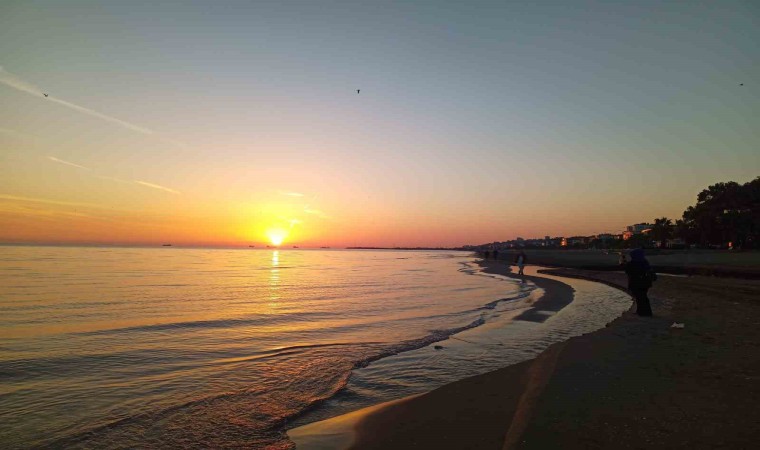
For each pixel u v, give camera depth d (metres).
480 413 5.99
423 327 14.41
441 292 26.58
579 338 10.33
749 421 4.92
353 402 7.20
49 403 7.15
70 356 10.42
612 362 7.93
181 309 18.70
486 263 85.19
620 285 27.70
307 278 39.81
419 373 8.91
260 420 6.39
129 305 19.92
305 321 15.70
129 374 8.91
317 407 6.96
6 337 12.70
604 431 4.77
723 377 6.79
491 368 9.25
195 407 6.94
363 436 5.47
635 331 11.02
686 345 9.23
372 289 28.69
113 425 6.21
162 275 41.69
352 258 129.88
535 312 17.50
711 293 19.61
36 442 5.67
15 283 31.48
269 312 17.84
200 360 10.05
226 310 18.41
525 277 40.81
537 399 5.94
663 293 20.89
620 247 143.88
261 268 59.44
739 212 83.00
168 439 5.71
